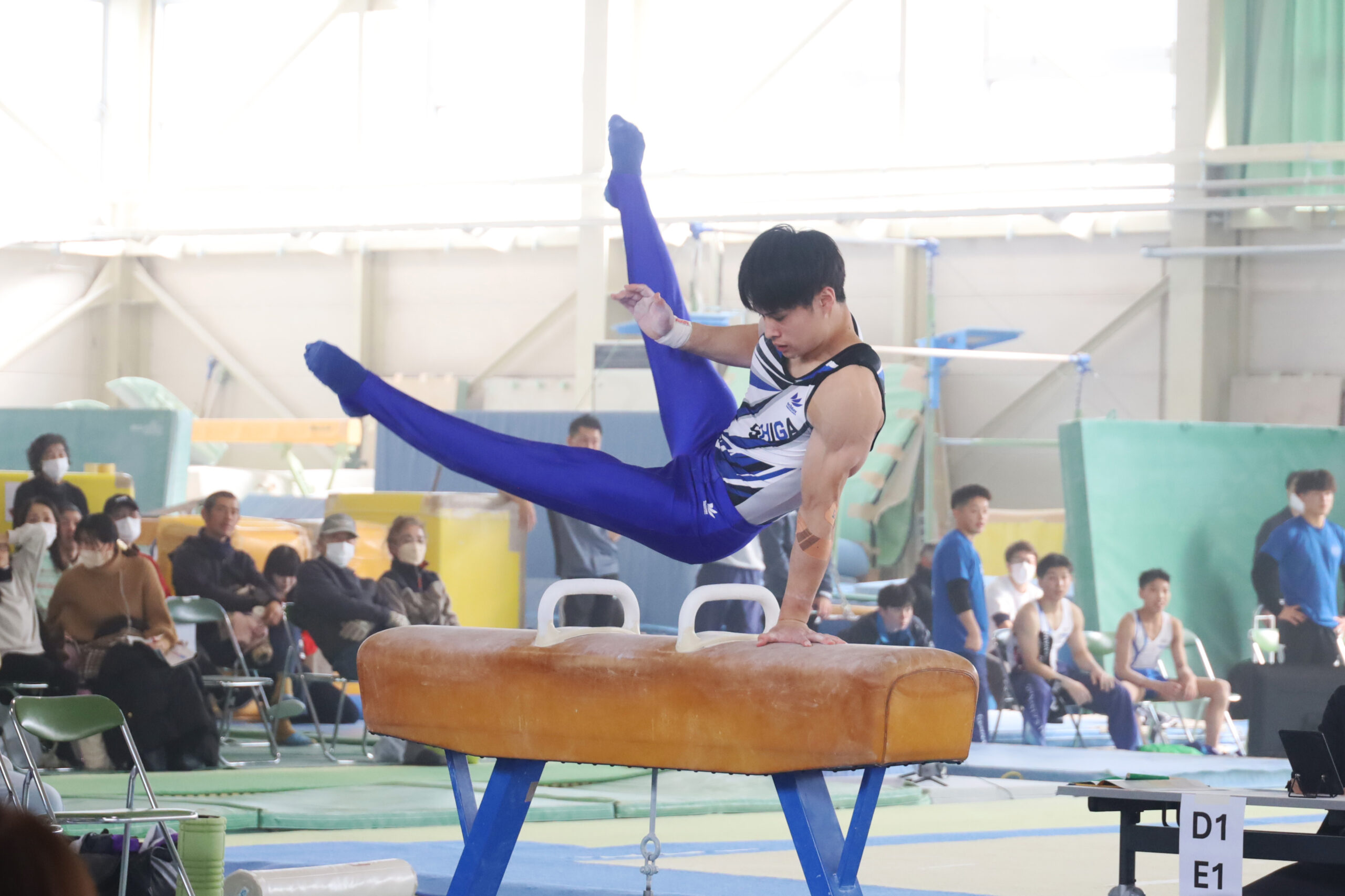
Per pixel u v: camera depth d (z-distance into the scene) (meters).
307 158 21.25
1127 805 4.43
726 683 3.69
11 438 16.53
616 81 19.42
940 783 10.07
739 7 19.27
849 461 3.51
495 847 4.40
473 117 20.48
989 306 18.80
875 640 12.56
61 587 9.84
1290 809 9.42
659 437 14.52
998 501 18.69
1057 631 12.35
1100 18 18.00
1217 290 17.53
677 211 19.38
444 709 4.25
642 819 8.55
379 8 20.78
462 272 21.00
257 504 17.78
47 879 1.06
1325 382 16.95
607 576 13.18
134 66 21.89
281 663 11.36
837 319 3.56
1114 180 18.03
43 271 21.72
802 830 3.81
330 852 6.53
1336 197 16.25
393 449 16.05
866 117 18.92
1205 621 13.99
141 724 9.55
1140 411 18.08
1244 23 17.03
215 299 22.14
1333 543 13.39
